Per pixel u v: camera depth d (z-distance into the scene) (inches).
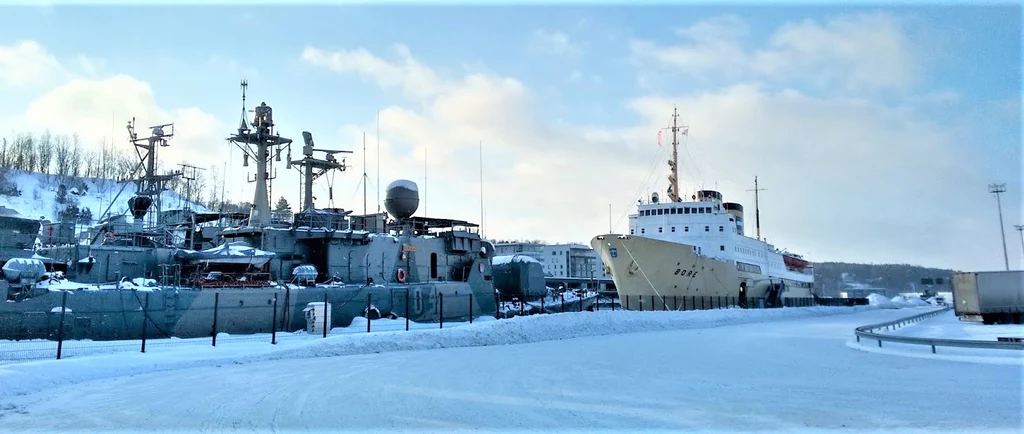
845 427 377.4
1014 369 653.3
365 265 1254.3
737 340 1095.6
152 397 476.1
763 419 401.7
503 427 378.6
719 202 2190.0
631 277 1772.9
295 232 1215.6
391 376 601.3
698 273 1870.1
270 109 1341.0
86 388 519.8
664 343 1031.6
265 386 532.7
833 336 1185.4
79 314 838.5
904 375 614.9
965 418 401.7
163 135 1301.7
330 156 1519.4
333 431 366.0
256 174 1312.7
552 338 1125.7
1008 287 1510.8
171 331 904.3
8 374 510.6
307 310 1013.8
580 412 425.7
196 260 1028.5
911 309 3297.2
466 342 970.7
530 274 1834.4
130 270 988.6
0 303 797.2
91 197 3553.2
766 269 2496.3
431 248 1397.6
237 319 976.3
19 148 3880.4
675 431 368.2
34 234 936.3
